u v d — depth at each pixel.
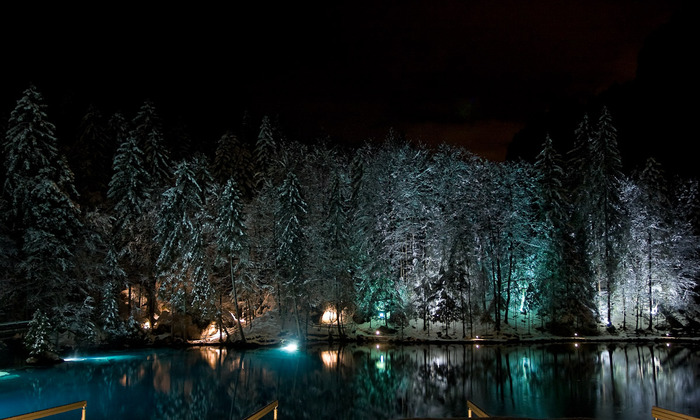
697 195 47.72
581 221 43.50
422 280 42.59
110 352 36.44
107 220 38.56
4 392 23.36
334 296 40.84
